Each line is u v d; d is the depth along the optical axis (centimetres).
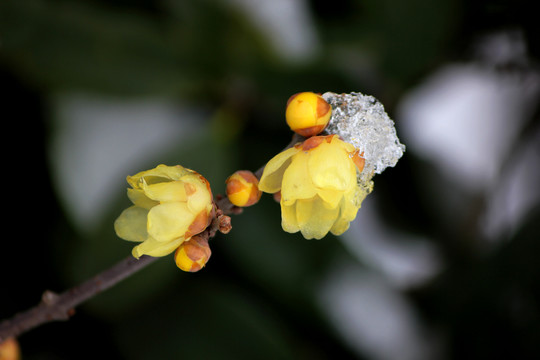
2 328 41
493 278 52
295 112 38
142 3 53
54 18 49
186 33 52
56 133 53
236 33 53
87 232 49
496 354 50
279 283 51
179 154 51
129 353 48
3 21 48
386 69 54
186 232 37
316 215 38
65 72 51
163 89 54
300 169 37
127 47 51
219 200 39
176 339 48
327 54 54
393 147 39
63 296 40
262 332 48
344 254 53
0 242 50
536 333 49
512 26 52
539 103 55
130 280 48
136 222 38
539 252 50
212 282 51
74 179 52
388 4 52
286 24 55
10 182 52
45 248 50
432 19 52
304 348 53
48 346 49
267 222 52
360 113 39
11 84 53
